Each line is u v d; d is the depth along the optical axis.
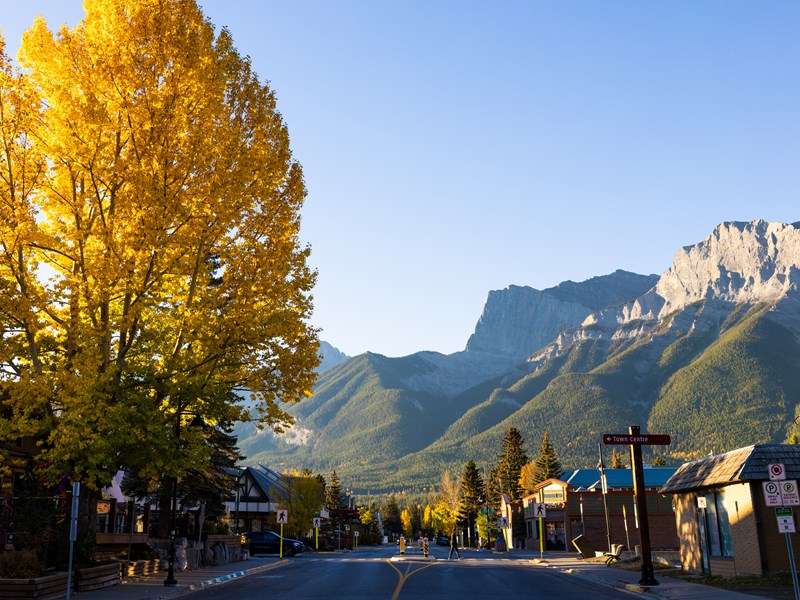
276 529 87.81
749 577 23.66
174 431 24.45
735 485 24.92
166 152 22.03
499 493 137.25
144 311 24.06
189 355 23.64
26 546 24.09
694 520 28.81
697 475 28.38
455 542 56.62
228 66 24.20
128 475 40.50
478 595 22.27
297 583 28.30
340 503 127.81
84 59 22.39
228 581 30.25
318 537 94.00
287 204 24.38
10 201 21.42
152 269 22.89
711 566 26.89
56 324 23.17
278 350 22.95
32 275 22.77
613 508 70.12
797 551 23.36
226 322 22.47
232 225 23.25
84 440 20.75
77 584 22.64
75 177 22.72
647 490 70.50
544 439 141.00
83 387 20.22
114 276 21.16
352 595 22.53
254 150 23.39
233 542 49.16
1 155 21.81
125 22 22.33
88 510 24.20
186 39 22.42
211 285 25.67
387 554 69.94
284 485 95.81
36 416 23.56
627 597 21.84
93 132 21.95
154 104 22.17
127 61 22.16
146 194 21.44
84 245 22.34
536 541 79.31
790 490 16.94
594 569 34.72
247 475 91.19
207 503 48.66
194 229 22.19
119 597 21.47
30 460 25.69
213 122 23.38
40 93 22.16
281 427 23.66
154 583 27.14
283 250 23.19
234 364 23.11
